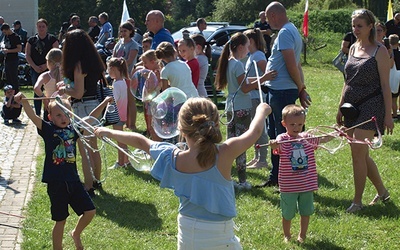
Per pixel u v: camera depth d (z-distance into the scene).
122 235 5.32
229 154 3.30
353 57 5.77
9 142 9.30
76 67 5.82
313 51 25.34
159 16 8.73
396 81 10.53
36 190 6.64
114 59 7.46
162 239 5.23
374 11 38.06
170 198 6.33
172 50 6.67
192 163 3.29
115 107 6.93
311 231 5.35
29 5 26.77
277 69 6.37
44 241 5.13
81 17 52.97
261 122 3.43
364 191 6.45
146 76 6.86
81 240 5.15
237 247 3.38
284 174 5.07
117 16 52.38
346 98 5.77
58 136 4.66
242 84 6.46
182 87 6.64
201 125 3.20
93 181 6.48
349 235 5.28
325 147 5.31
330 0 37.06
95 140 6.46
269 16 6.39
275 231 5.38
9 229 5.46
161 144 3.44
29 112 4.64
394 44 10.43
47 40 11.25
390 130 5.70
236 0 50.56
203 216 3.30
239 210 5.92
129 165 7.59
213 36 15.92
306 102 6.45
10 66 13.45
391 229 5.42
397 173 7.19
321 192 6.46
